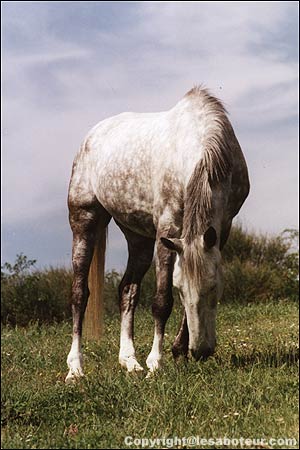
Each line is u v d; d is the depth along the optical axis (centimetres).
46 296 1432
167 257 763
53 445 558
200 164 717
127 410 628
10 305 1450
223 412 598
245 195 786
